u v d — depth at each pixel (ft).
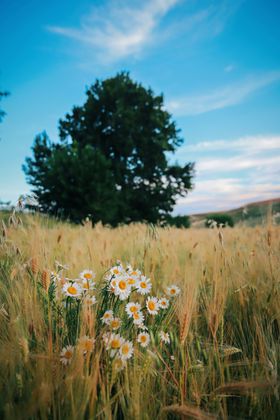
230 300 6.50
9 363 3.62
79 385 3.36
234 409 3.93
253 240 10.98
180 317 4.32
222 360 4.64
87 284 4.84
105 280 5.31
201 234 16.81
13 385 3.45
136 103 81.05
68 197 47.65
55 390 3.47
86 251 8.06
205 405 3.81
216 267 5.92
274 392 3.72
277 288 5.90
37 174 58.95
